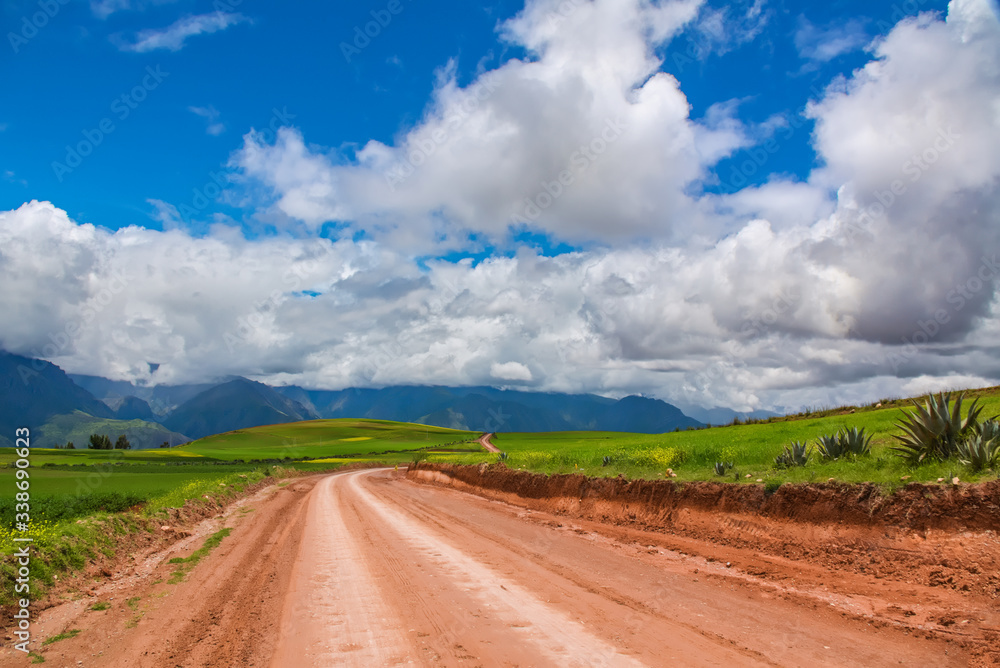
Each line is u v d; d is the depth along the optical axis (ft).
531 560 37.35
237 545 46.96
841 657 19.04
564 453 95.66
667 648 20.02
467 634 21.91
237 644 21.54
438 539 47.34
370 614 25.11
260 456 322.96
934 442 36.42
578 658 19.07
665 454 64.80
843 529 33.17
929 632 20.99
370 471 226.79
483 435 556.51
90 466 195.83
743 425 137.90
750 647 20.10
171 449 400.47
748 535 39.19
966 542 26.53
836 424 83.25
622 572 33.24
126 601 28.99
